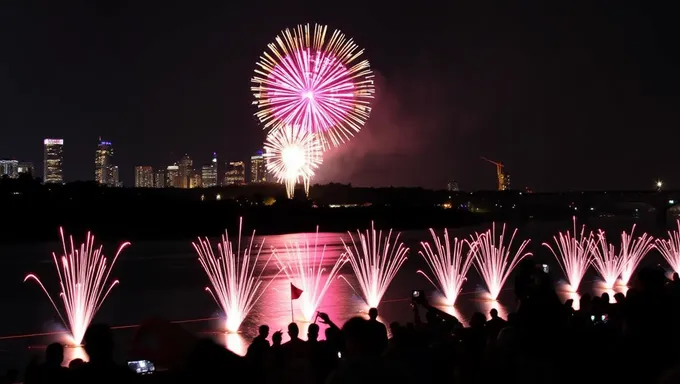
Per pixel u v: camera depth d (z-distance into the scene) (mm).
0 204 153500
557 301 9688
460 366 10070
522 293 10539
